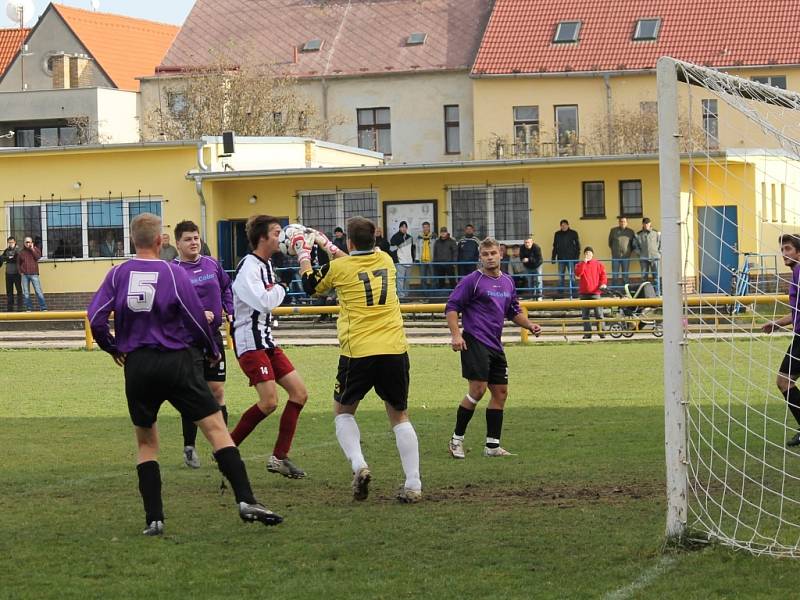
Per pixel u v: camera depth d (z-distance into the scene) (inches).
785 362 605.0
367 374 489.4
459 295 597.6
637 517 450.0
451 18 2994.6
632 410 773.9
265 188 1814.7
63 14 3353.8
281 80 2822.3
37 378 1064.8
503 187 1732.3
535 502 483.2
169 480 553.0
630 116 2578.7
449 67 2866.6
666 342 406.0
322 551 408.8
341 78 2923.2
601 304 1295.5
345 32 3034.0
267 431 721.0
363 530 438.9
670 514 408.2
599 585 361.4
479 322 597.9
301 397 546.3
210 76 2765.7
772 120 467.8
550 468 562.3
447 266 1644.9
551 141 2655.0
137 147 1803.6
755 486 503.5
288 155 1926.7
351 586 365.7
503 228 1738.4
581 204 1706.4
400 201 1771.7
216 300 563.2
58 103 2842.0
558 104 2694.4
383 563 391.9
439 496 500.4
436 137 2881.4
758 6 2711.6
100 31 3400.6
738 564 382.3
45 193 1851.6
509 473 551.5
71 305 1846.7
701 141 697.6
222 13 3174.2
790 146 440.5
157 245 442.0
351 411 501.0
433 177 1755.7
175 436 707.4
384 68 2918.3
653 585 359.6
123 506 491.8
